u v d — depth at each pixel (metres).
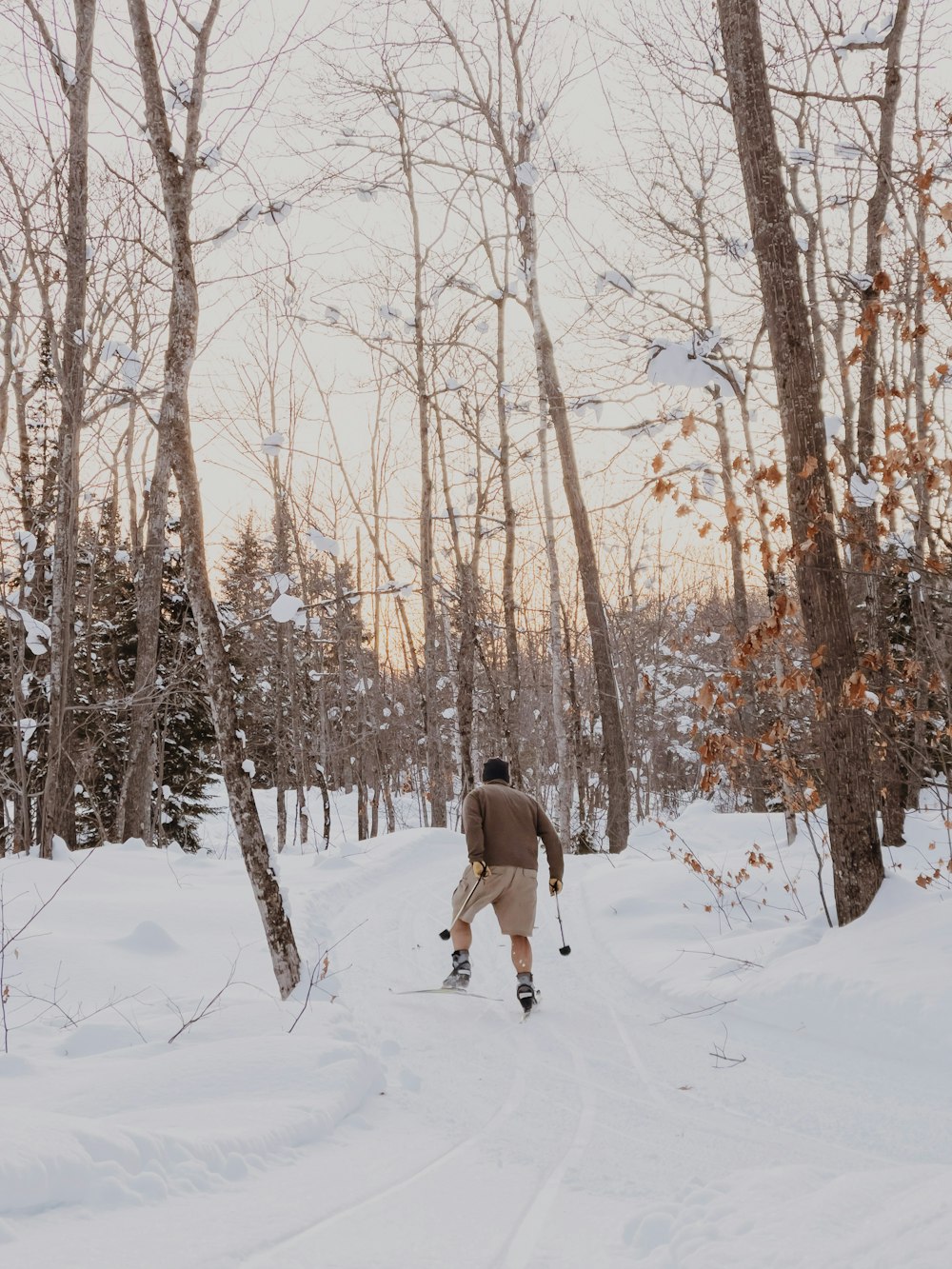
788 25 8.98
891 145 9.00
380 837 15.39
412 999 6.16
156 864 10.52
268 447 7.62
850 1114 3.77
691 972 6.18
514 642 18.61
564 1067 4.65
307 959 7.23
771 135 6.73
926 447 5.64
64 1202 2.50
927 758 6.86
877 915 5.79
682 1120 3.82
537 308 14.98
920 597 6.27
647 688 6.87
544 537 15.38
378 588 6.69
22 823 11.32
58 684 10.63
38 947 6.47
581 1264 2.38
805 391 6.41
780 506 6.35
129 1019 5.13
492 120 15.27
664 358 5.67
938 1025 4.34
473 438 17.58
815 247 9.95
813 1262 1.96
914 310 6.43
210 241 6.26
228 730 6.05
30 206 11.25
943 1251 1.82
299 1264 2.30
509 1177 3.15
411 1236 2.57
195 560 6.11
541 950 7.71
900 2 8.84
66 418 11.02
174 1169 2.84
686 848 11.98
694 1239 2.30
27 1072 3.92
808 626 6.34
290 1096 3.82
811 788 6.61
